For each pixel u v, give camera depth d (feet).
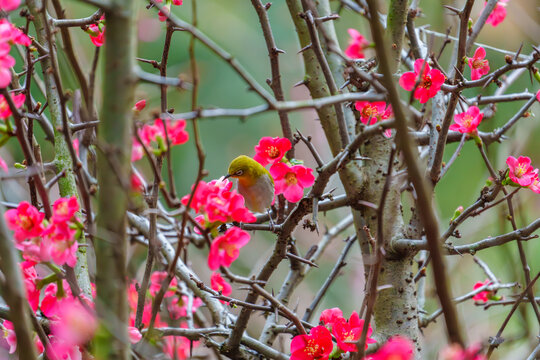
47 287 18.56
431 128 23.52
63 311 16.25
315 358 18.43
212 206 15.87
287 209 24.31
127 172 13.92
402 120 13.99
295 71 69.67
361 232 23.79
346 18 50.49
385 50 14.15
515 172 20.48
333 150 24.03
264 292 17.03
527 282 23.61
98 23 21.44
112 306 13.97
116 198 14.01
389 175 14.69
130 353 15.61
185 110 67.21
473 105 24.03
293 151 22.65
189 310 25.88
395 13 22.45
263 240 53.57
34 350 14.35
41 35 22.88
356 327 18.83
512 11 37.11
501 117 47.06
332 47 15.29
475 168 62.13
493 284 26.58
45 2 15.38
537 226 19.62
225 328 22.95
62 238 16.12
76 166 15.12
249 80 13.43
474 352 14.12
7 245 14.14
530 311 39.70
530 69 20.66
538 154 45.29
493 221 40.88
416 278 24.70
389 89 14.06
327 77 21.21
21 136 16.35
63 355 18.70
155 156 17.76
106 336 14.16
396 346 14.96
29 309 16.43
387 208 22.68
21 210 16.31
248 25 73.20
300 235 50.62
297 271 26.84
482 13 23.62
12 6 16.69
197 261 38.29
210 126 71.10
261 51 71.67
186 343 26.84
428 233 13.79
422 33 28.86
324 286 25.63
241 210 15.99
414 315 22.30
